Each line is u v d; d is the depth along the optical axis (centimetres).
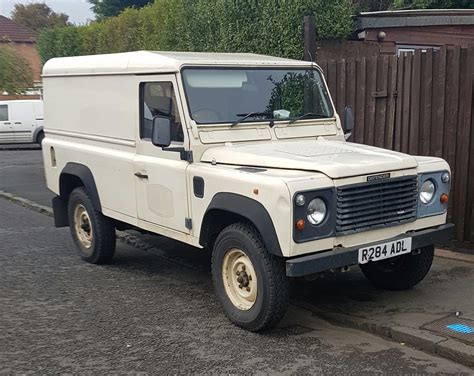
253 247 482
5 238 873
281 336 505
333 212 466
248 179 473
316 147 554
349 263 473
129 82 613
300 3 972
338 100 802
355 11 1323
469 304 547
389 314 533
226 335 508
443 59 686
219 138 552
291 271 449
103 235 704
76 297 611
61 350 483
